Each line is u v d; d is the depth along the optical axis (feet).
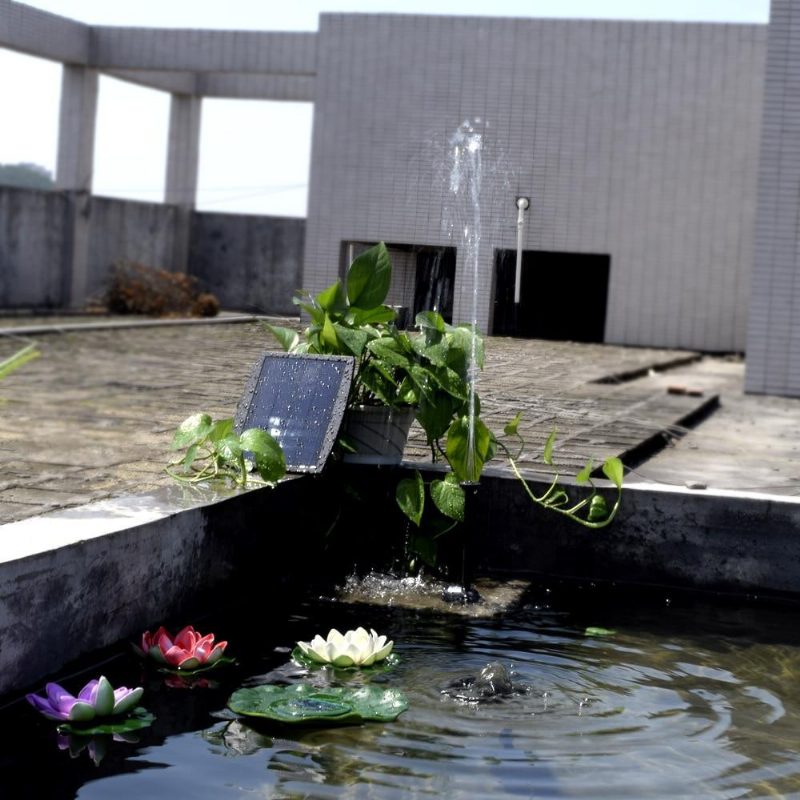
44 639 8.73
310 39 46.06
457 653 10.31
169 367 28.35
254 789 7.29
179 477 12.16
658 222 45.06
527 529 13.47
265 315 16.30
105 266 53.57
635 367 34.06
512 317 15.37
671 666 10.15
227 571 11.37
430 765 7.74
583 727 8.55
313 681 9.37
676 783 7.55
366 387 13.33
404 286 14.37
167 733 8.16
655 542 13.12
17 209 48.14
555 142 44.16
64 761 7.63
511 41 42.93
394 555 13.25
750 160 44.45
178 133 58.03
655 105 44.42
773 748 8.21
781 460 18.33
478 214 16.07
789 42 29.09
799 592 12.71
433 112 42.52
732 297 45.11
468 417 12.92
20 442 16.49
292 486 12.49
